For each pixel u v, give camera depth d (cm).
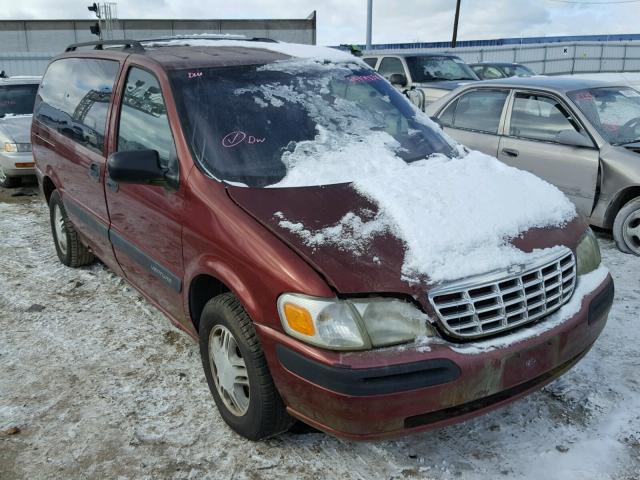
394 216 276
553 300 279
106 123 401
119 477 280
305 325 245
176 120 331
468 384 246
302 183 306
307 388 248
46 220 714
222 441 303
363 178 313
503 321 259
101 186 402
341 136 348
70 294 486
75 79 477
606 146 565
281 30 2738
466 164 346
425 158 355
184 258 315
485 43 3778
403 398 238
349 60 412
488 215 285
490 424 312
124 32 2594
